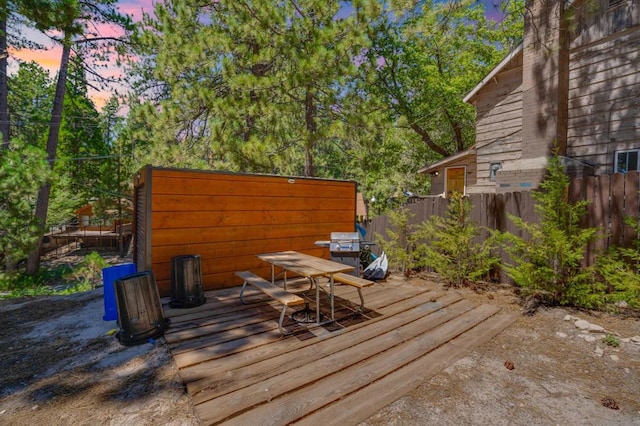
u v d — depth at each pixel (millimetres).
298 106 10406
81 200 19703
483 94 10500
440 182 13414
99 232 23688
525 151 8172
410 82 17203
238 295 4676
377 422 1975
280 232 5664
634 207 3738
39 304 4648
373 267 5855
